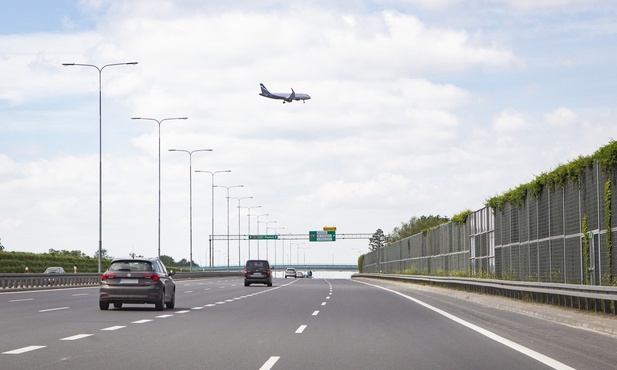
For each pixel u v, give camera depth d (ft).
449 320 75.20
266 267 203.62
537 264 102.83
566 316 72.74
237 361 43.62
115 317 77.41
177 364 42.24
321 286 203.92
